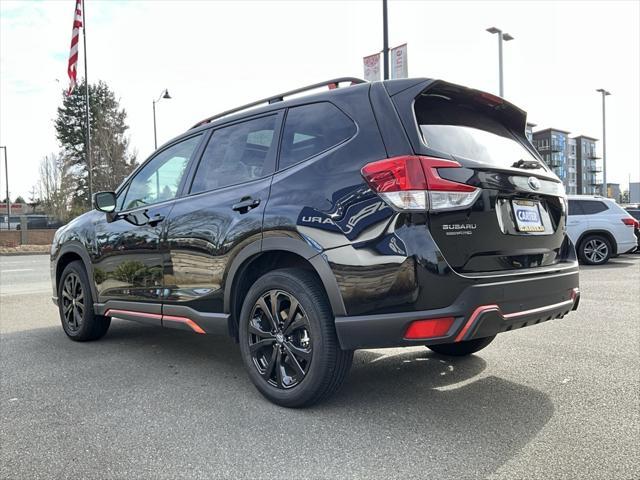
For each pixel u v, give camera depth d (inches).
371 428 110.0
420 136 108.6
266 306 126.6
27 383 144.1
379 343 107.2
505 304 109.6
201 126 163.8
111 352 180.1
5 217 1958.7
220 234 136.6
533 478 87.8
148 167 178.7
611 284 337.4
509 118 141.0
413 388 135.8
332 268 111.3
